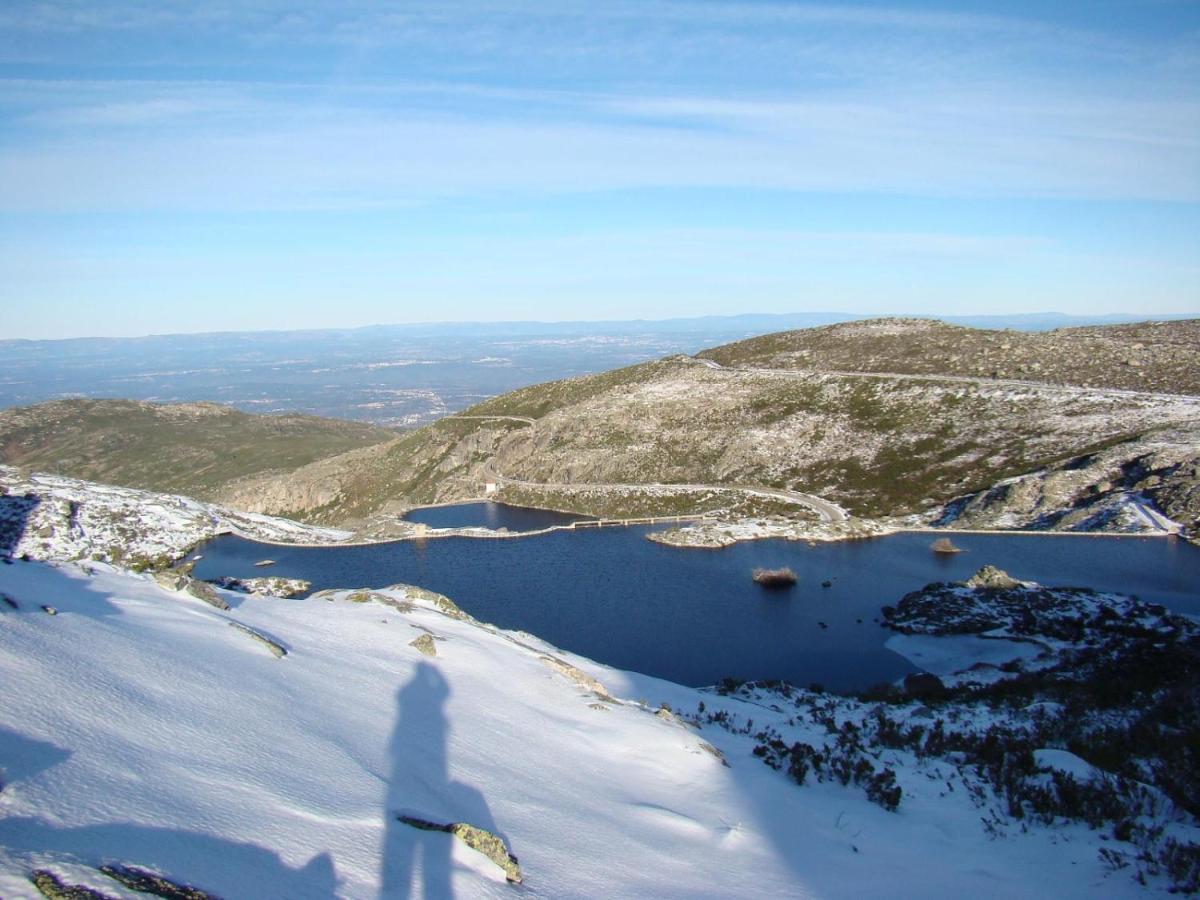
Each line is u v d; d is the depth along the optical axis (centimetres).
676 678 2950
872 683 2755
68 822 429
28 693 583
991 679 2406
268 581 3064
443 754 806
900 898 711
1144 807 972
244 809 534
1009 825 952
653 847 729
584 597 4312
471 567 5266
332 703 854
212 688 752
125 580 1152
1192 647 2402
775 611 3812
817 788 1089
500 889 554
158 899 379
